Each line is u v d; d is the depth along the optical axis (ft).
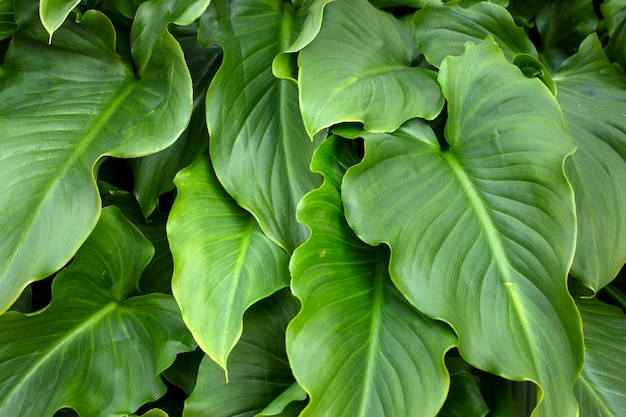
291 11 3.09
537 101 2.74
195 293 2.69
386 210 2.68
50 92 2.90
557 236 2.62
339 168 2.88
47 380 2.77
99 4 3.18
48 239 2.65
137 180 3.03
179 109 2.79
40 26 2.89
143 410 3.15
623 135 3.09
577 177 3.01
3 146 2.75
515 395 2.95
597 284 2.92
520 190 2.68
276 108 2.93
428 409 2.55
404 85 2.94
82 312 2.85
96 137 2.82
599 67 3.33
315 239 2.69
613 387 2.93
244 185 2.83
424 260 2.63
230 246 2.80
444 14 3.18
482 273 2.63
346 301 2.68
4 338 2.71
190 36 3.26
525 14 3.87
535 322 2.59
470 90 2.82
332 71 2.86
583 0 3.66
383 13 3.26
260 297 2.72
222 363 2.62
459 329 2.57
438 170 2.76
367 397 2.58
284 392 2.74
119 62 3.00
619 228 2.98
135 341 2.87
